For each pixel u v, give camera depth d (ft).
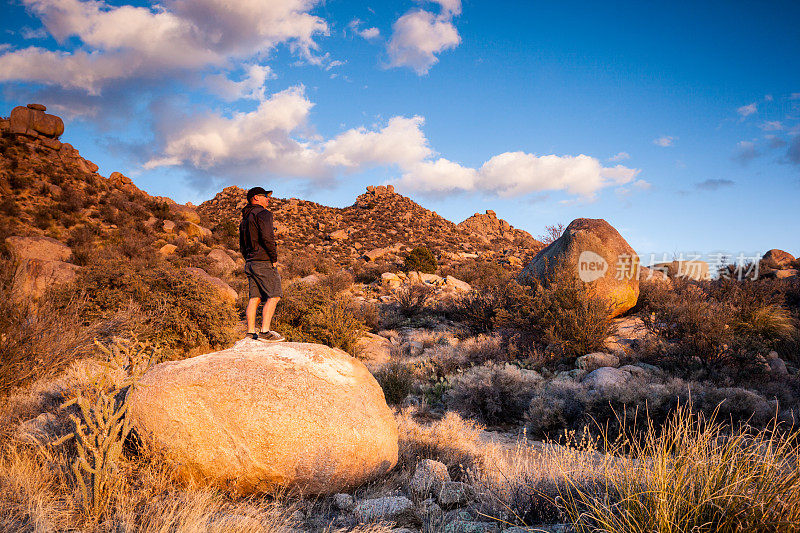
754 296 37.32
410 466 16.58
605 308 36.88
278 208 256.11
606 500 9.68
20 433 14.29
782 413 20.85
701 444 9.91
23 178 122.62
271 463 12.92
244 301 57.72
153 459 12.92
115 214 128.77
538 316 38.55
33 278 31.14
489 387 27.50
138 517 10.82
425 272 119.24
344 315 45.88
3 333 20.12
